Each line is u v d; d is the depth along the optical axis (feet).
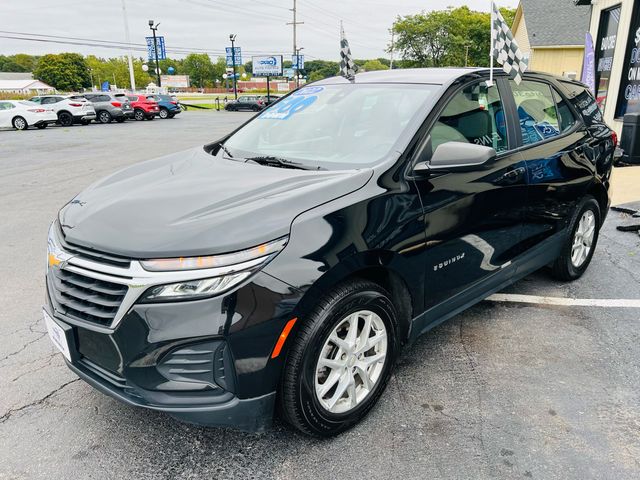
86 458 7.88
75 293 7.39
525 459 7.79
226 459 7.86
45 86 364.38
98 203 8.59
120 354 7.00
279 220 7.26
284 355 7.24
